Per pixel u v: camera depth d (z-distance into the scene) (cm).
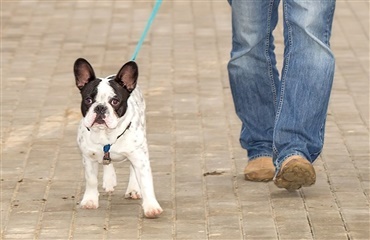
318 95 971
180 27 1844
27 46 1708
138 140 942
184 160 1152
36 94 1434
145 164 955
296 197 1026
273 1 1015
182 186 1064
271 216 973
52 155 1174
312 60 966
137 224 952
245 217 970
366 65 1584
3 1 2052
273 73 1052
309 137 980
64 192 1048
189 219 965
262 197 1028
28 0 2067
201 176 1099
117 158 953
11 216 978
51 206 1006
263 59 1041
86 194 999
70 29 1828
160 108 1365
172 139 1231
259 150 1074
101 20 1900
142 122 956
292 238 917
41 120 1315
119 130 930
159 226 946
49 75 1534
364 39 1748
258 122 1070
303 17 957
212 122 1304
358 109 1358
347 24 1856
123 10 1981
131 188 1023
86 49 1689
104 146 937
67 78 1519
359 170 1115
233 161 1150
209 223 955
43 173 1110
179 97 1420
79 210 993
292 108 972
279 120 978
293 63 972
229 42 1736
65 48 1695
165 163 1141
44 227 948
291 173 959
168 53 1666
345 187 1058
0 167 1130
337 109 1358
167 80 1508
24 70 1561
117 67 1580
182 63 1603
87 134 942
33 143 1220
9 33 1795
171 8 1997
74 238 920
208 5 2019
